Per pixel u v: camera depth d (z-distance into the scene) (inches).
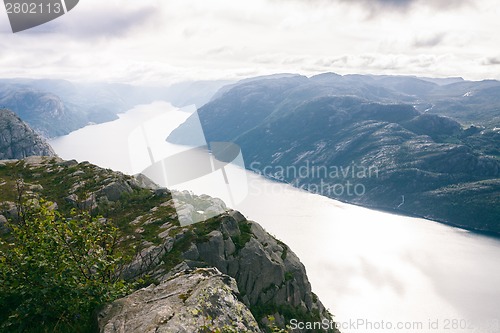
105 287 472.7
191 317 377.1
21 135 7578.7
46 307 454.3
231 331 372.5
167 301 412.5
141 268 1171.3
